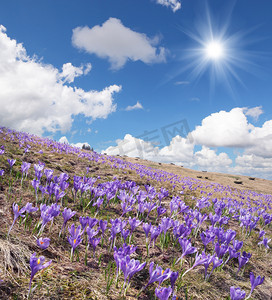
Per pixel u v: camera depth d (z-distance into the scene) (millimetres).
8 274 2250
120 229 3268
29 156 9836
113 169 13578
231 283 3273
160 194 6137
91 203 5625
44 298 2066
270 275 4012
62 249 3176
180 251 3973
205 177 38156
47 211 3166
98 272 2785
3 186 5004
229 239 3656
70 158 13156
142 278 2912
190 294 2795
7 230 3066
